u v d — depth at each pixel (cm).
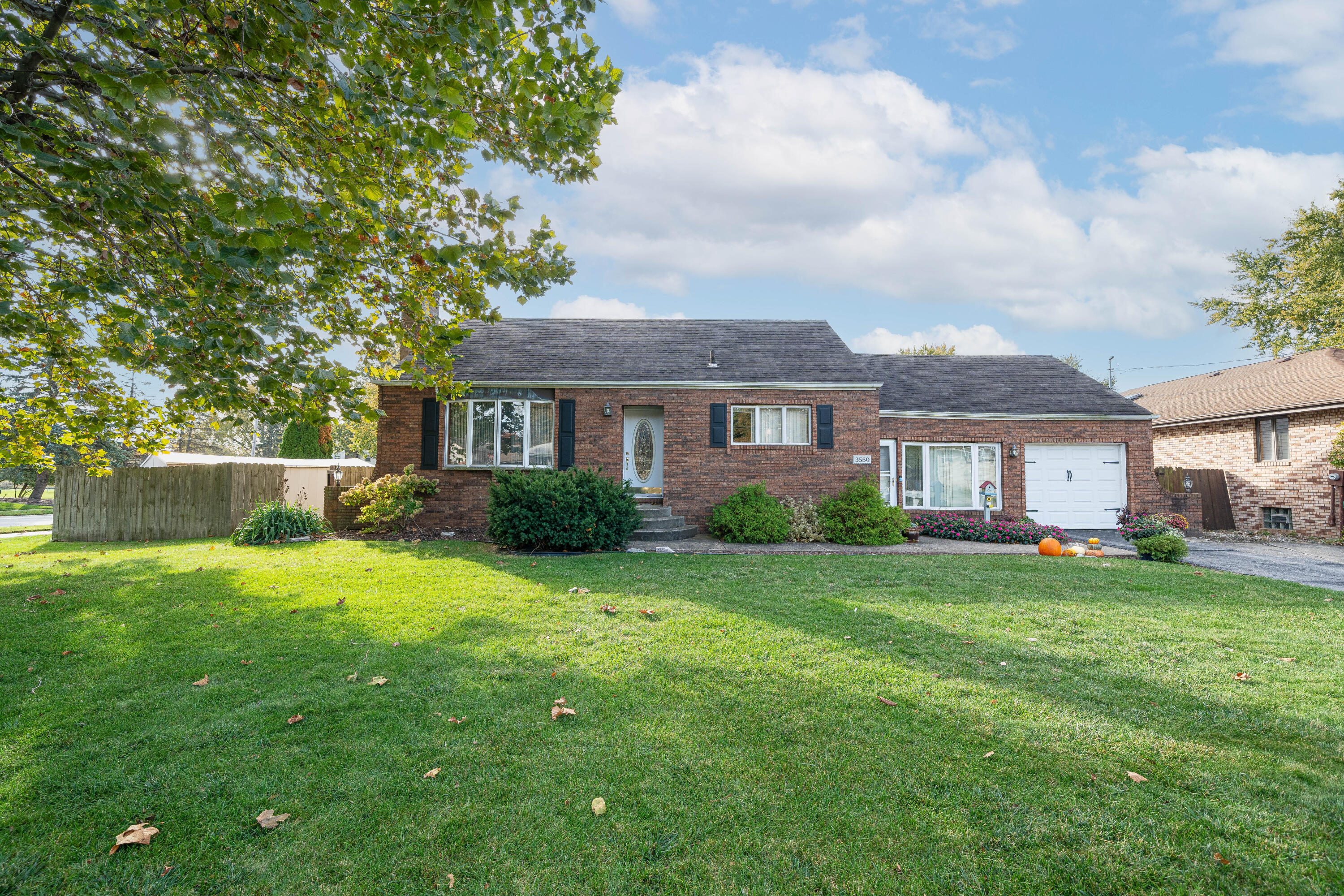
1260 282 2519
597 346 1490
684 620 545
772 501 1225
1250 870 216
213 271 354
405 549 1004
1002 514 1461
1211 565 952
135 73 339
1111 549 1107
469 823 241
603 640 481
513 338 1529
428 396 1301
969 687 388
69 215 361
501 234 531
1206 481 1622
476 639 482
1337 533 1375
